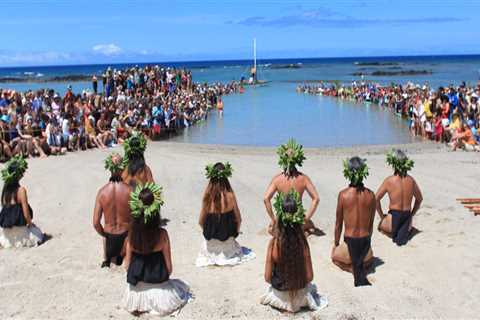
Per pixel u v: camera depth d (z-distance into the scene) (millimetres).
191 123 31656
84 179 13516
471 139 19812
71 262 7660
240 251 7801
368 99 47156
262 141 24312
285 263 5754
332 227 9516
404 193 8422
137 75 33844
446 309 5973
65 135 18953
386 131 27141
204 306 6066
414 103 27391
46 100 23547
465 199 10930
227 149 21094
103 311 5961
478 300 6191
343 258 7199
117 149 19812
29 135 17828
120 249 7375
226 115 36812
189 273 7250
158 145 22484
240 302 6191
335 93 54312
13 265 7527
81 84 80000
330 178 13836
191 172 14531
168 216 10203
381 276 7023
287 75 106562
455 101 23453
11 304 6176
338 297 6336
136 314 5883
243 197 11734
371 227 7039
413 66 139250
